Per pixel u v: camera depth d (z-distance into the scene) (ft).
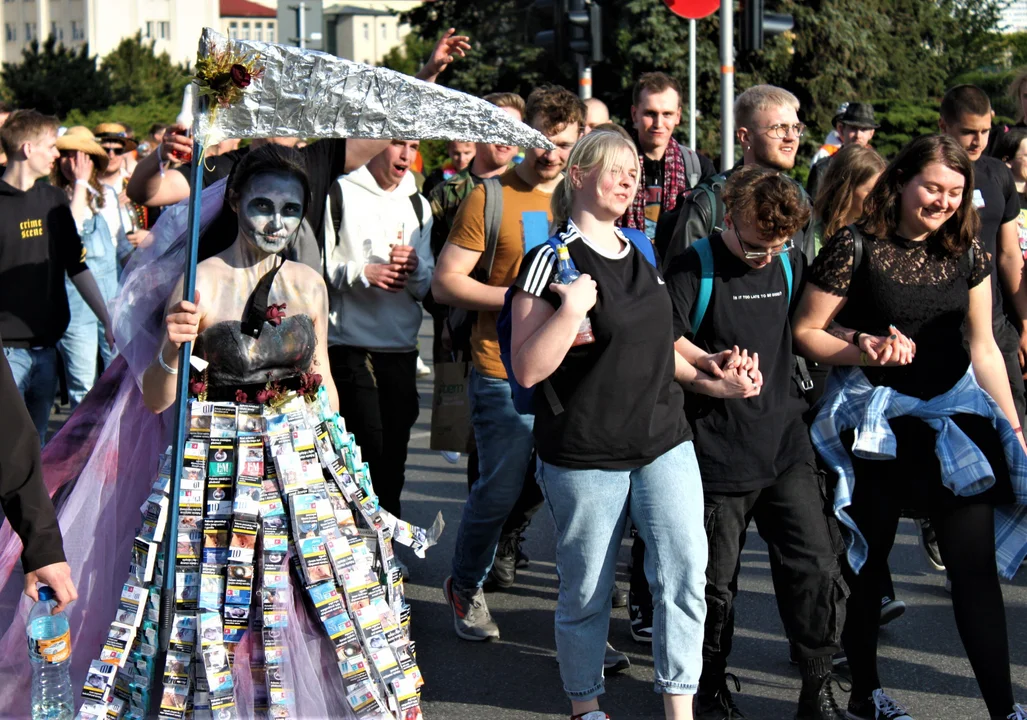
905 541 20.66
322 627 11.58
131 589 11.24
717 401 12.78
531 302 11.67
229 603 11.08
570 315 11.21
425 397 34.47
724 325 12.79
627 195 11.94
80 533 12.00
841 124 27.68
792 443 13.03
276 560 11.23
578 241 11.82
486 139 11.55
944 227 12.89
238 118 11.07
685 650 12.02
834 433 13.15
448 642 16.12
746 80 90.27
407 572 18.62
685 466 12.10
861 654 13.42
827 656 12.92
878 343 12.48
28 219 19.07
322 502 11.45
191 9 310.04
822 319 13.02
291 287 11.78
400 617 12.19
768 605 17.51
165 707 11.02
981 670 12.73
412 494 23.98
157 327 12.01
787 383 13.05
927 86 108.78
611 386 11.69
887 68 101.60
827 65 94.32
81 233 24.95
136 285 11.98
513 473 15.47
